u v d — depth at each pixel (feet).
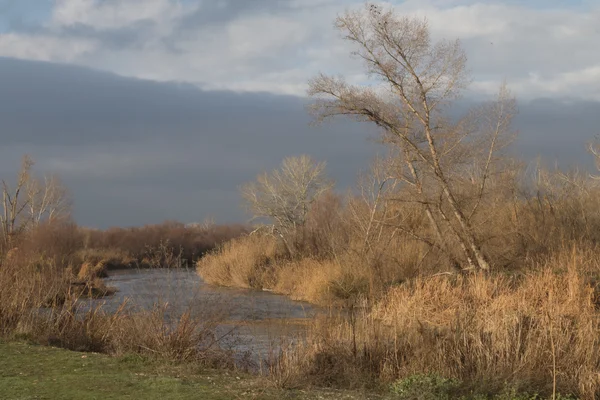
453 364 37.63
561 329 42.14
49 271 55.11
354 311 49.55
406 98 84.58
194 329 41.22
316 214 128.36
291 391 31.24
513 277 73.20
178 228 189.47
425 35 83.41
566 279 62.18
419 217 102.01
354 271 88.58
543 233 88.48
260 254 123.34
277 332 48.39
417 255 90.94
